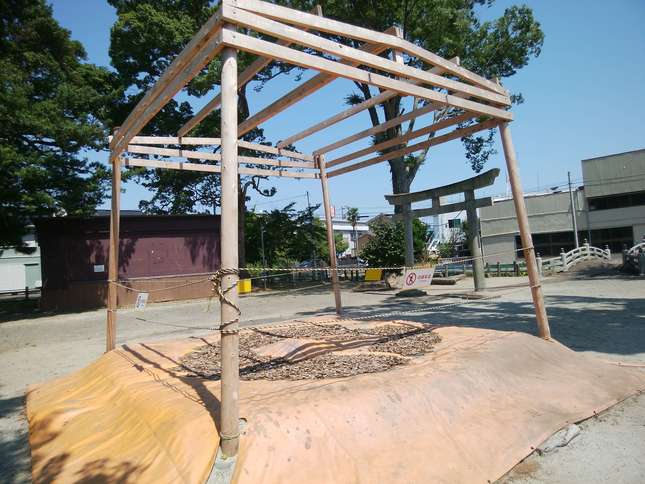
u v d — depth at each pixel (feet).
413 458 8.48
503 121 15.96
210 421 8.94
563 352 14.52
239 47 9.09
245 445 8.20
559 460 9.20
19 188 40.98
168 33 51.65
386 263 56.29
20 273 90.17
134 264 50.44
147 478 8.15
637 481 8.34
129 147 16.53
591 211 91.61
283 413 8.88
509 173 16.14
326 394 9.71
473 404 10.51
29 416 13.10
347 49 10.78
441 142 17.67
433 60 13.05
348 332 18.58
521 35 52.49
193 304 48.32
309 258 84.33
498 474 8.55
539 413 10.69
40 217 46.19
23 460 10.69
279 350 15.67
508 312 28.12
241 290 55.57
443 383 10.69
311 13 10.72
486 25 52.85
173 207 65.98
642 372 14.14
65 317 41.81
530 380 12.26
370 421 9.11
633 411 11.43
